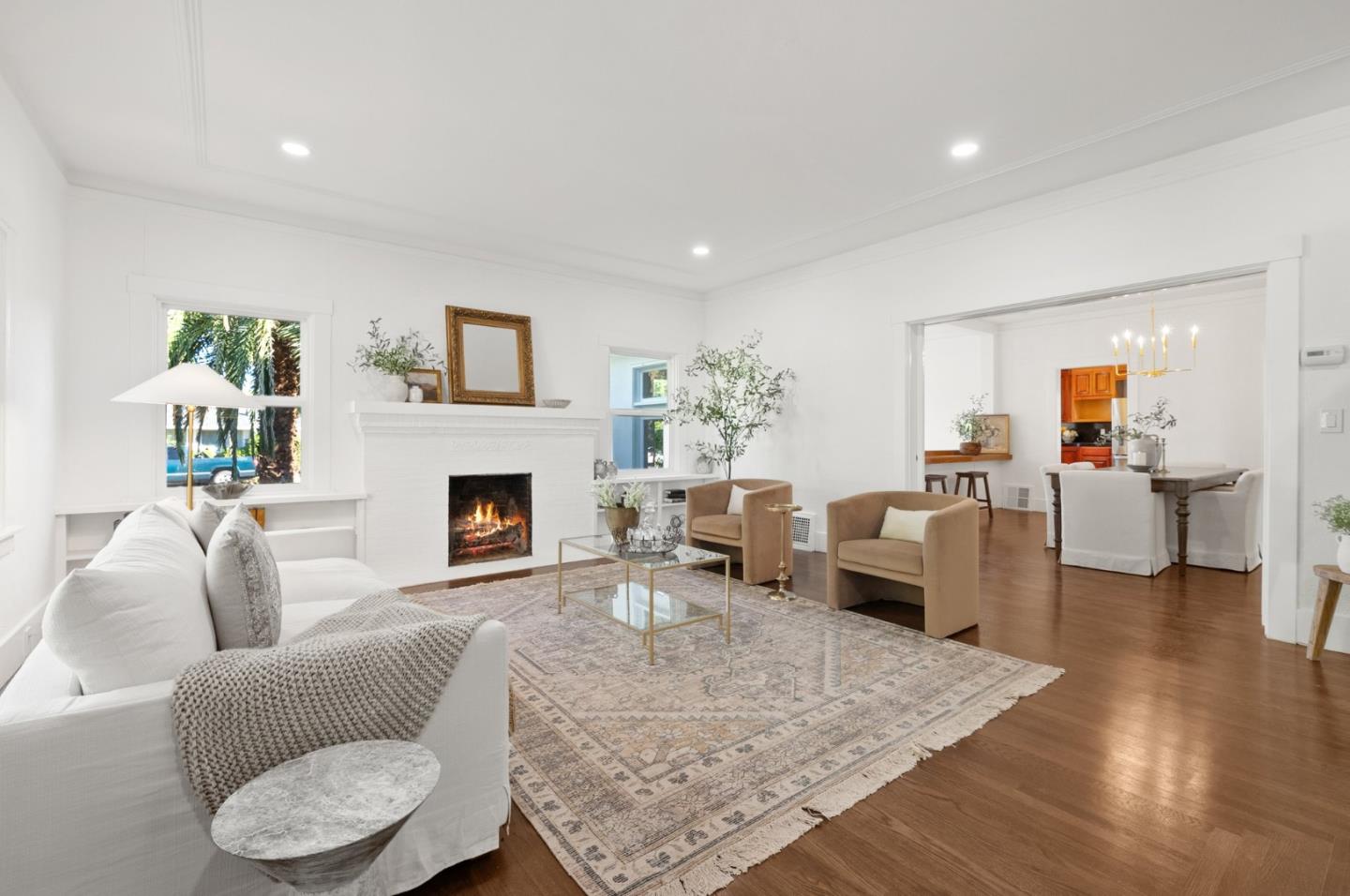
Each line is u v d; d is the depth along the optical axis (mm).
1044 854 1656
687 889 1535
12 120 2834
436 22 2404
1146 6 2311
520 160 3611
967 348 9133
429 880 1559
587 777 2025
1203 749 2193
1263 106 3037
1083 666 2963
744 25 2432
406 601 2170
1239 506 5012
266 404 4430
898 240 4996
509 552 5344
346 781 1148
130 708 1206
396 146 3436
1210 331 7145
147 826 1217
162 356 4074
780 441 6051
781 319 6020
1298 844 1688
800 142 3402
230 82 2807
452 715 1533
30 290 3100
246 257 4297
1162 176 3625
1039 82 2832
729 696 2627
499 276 5449
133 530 1901
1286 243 3209
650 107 3035
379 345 4820
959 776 2033
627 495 3666
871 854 1661
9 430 2826
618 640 3328
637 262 5719
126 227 3896
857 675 2857
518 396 5414
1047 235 4121
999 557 5590
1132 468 5582
